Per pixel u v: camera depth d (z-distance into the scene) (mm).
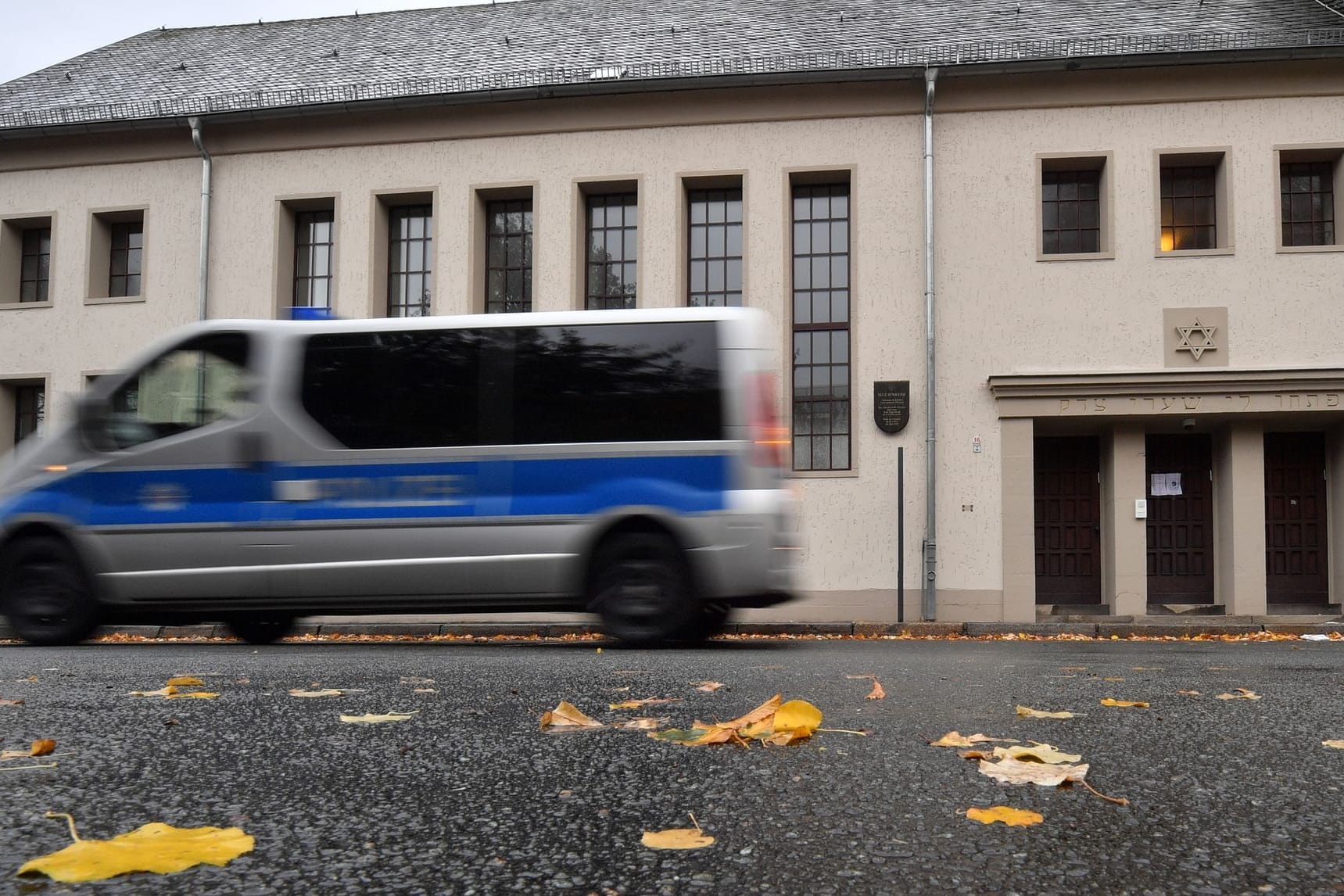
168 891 1763
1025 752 2939
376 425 8555
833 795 2486
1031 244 16000
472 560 8383
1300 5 17375
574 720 3543
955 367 15969
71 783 2596
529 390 8492
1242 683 5105
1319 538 16312
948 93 16234
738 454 8273
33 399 19047
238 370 8695
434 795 2492
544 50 18984
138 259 18891
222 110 17625
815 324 16625
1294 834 2172
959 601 15672
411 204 17938
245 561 8531
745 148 16656
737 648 8344
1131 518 15852
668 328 8469
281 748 3100
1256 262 15680
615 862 1956
